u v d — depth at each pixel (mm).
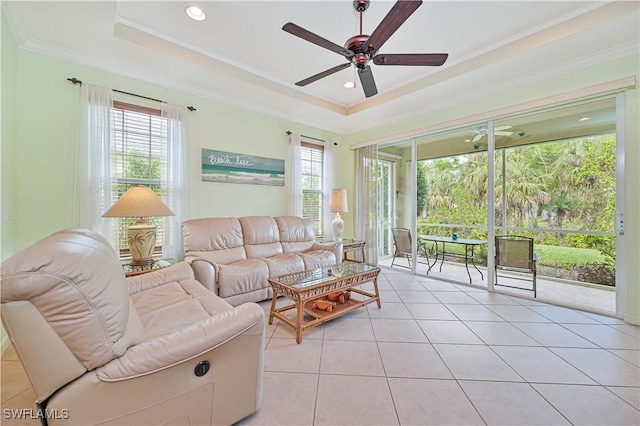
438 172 4168
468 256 3875
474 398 1540
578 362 1885
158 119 3078
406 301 3115
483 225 3684
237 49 2814
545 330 2371
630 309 2502
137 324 1284
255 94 3529
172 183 3121
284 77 3424
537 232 3217
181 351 1112
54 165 2482
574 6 2193
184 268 2350
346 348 2090
